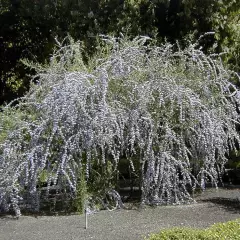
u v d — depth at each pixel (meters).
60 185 6.70
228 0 9.60
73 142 6.41
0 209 6.80
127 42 7.56
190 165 7.30
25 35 12.39
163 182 6.80
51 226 5.89
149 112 6.83
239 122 7.81
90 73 7.02
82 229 5.70
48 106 6.59
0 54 12.85
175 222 5.92
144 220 6.07
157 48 7.42
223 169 8.02
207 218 6.12
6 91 12.95
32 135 6.57
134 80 6.96
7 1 11.74
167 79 6.88
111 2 9.98
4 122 6.99
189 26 9.80
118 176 7.20
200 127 6.95
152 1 9.93
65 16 10.27
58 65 7.24
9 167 6.57
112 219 6.17
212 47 8.82
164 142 6.77
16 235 5.54
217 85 7.38
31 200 6.82
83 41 9.50
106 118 6.45
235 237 4.66
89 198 6.75
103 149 6.47
